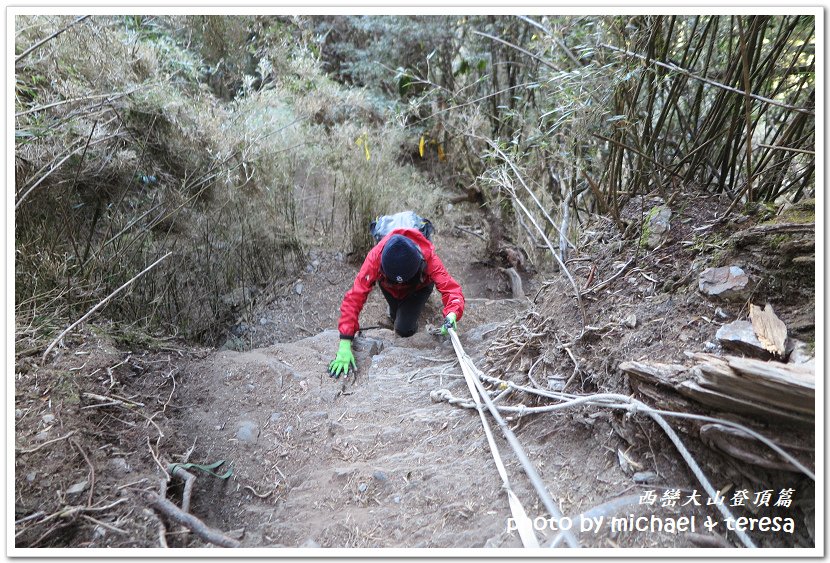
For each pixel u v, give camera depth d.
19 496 1.68
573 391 2.04
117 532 1.64
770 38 2.44
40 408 2.01
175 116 3.49
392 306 3.47
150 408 2.33
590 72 2.43
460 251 4.99
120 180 3.41
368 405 2.50
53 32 2.87
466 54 5.28
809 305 1.67
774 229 1.80
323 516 1.87
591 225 2.88
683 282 2.03
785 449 1.39
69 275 2.78
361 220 4.45
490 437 2.00
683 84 2.46
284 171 4.24
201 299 3.64
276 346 3.09
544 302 2.63
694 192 2.38
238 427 2.35
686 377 1.58
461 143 5.03
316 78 4.41
